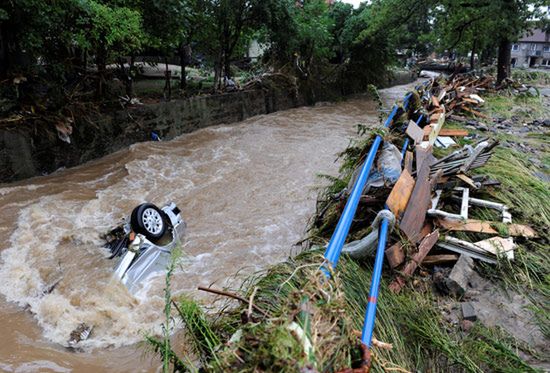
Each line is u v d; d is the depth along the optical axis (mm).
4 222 5730
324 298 1664
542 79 22500
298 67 16656
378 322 2803
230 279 4488
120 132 9273
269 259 4969
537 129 9734
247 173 8133
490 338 2949
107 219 5984
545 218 4492
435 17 20781
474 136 8336
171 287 4297
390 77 25375
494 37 18297
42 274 4434
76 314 3777
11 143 7184
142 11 9312
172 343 3480
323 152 9781
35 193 6816
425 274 3740
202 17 12328
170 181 7629
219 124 12594
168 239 4973
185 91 12781
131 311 3902
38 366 3232
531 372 2623
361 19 19828
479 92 15477
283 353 1285
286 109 16344
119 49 8922
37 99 7805
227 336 2311
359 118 14898
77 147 8320
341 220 3285
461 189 4840
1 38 7383
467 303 3344
